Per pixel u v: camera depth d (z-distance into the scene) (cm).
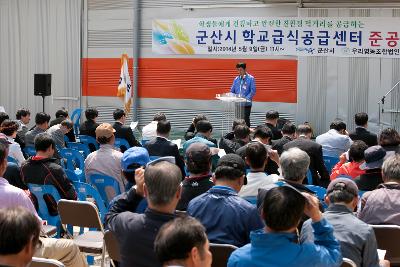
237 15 1355
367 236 353
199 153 448
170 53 1427
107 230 400
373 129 1276
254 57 1348
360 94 1279
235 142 776
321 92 1307
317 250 294
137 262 324
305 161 432
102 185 641
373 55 1259
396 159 449
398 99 1252
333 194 367
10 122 777
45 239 360
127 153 453
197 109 1416
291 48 1311
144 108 1469
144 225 320
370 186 554
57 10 1554
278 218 290
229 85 1377
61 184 558
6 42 1614
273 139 933
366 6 1251
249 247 301
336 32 1275
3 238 244
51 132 883
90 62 1527
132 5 1465
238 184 401
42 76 1402
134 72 1462
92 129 992
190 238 235
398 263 421
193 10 1395
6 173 582
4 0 1605
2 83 1623
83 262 365
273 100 1348
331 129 861
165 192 318
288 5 1307
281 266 290
